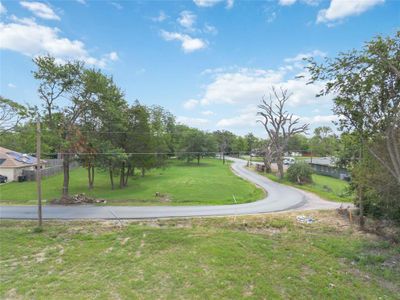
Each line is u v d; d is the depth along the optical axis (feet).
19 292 30.63
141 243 47.67
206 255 41.63
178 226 58.80
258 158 348.59
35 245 46.55
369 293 31.22
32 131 78.02
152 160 124.98
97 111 96.99
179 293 30.37
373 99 29.04
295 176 137.08
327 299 29.68
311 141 302.25
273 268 37.55
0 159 139.44
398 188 46.47
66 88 89.20
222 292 30.55
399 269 38.17
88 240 49.19
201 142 258.37
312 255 43.06
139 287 31.86
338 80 28.09
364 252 44.52
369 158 48.93
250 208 76.89
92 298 29.27
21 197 92.02
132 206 78.74
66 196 85.15
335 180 158.30
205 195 98.48
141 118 118.01
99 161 100.22
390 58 25.57
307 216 67.15
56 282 33.24
